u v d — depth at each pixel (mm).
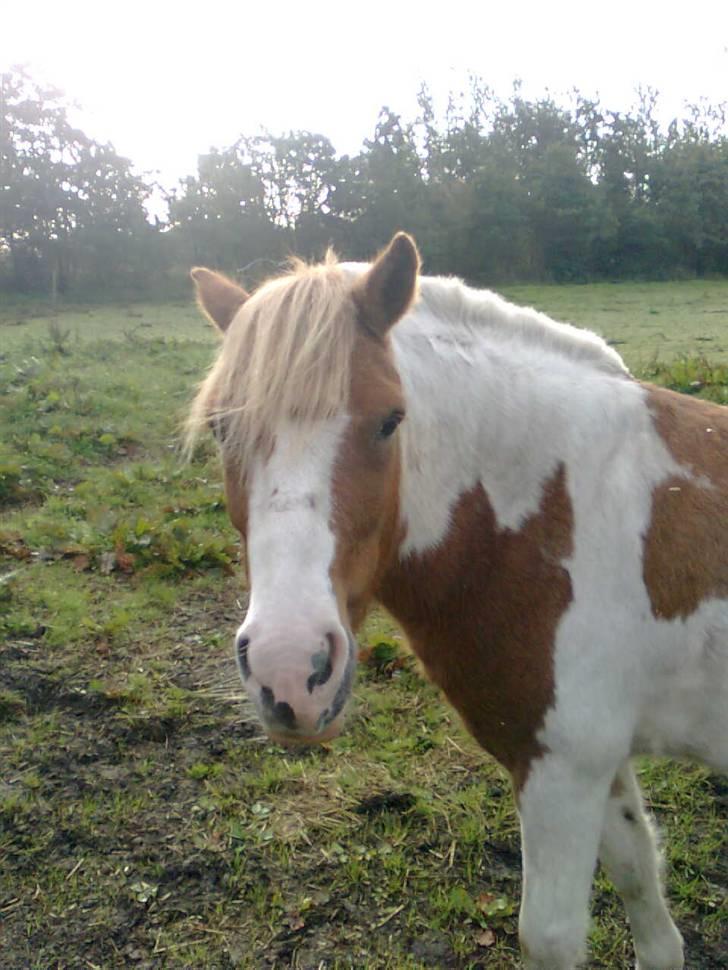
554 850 1975
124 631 4059
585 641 1938
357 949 2410
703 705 2041
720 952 2432
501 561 2018
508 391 2080
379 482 1741
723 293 26719
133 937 2447
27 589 4422
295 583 1571
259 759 3172
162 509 5520
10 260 33812
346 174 36250
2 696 3453
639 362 9359
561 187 37688
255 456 1678
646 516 1996
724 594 1975
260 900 2551
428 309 2160
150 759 3168
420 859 2723
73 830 2814
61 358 10922
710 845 2797
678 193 38656
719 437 2143
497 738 2088
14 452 6539
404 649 3883
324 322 1698
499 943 2436
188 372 10008
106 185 34031
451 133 41844
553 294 28312
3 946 2418
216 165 35906
